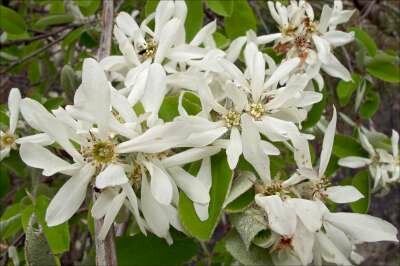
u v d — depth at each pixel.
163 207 0.12
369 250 0.45
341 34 0.17
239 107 0.13
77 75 0.20
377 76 0.22
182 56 0.14
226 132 0.13
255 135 0.12
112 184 0.11
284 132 0.13
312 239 0.12
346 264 0.13
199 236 0.12
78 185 0.12
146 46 0.15
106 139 0.12
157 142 0.11
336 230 0.13
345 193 0.13
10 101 0.19
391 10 0.36
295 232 0.12
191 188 0.12
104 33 0.16
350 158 0.19
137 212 0.11
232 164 0.12
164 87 0.12
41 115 0.11
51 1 0.29
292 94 0.13
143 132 0.12
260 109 0.13
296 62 0.14
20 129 0.20
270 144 0.12
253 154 0.12
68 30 0.29
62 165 0.12
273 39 0.17
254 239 0.12
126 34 0.16
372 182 0.21
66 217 0.12
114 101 0.12
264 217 0.12
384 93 0.35
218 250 0.20
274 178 0.13
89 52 0.28
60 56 0.34
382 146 0.20
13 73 0.31
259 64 0.13
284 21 0.17
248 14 0.19
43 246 0.12
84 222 0.23
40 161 0.12
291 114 0.13
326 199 0.13
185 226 0.12
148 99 0.12
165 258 0.13
